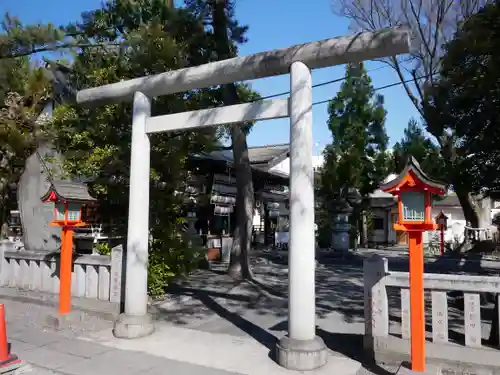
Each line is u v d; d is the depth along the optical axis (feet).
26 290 28.94
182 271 30.30
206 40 35.81
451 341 17.46
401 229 15.96
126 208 31.35
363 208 80.28
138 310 21.80
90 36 33.14
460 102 33.37
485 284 16.53
